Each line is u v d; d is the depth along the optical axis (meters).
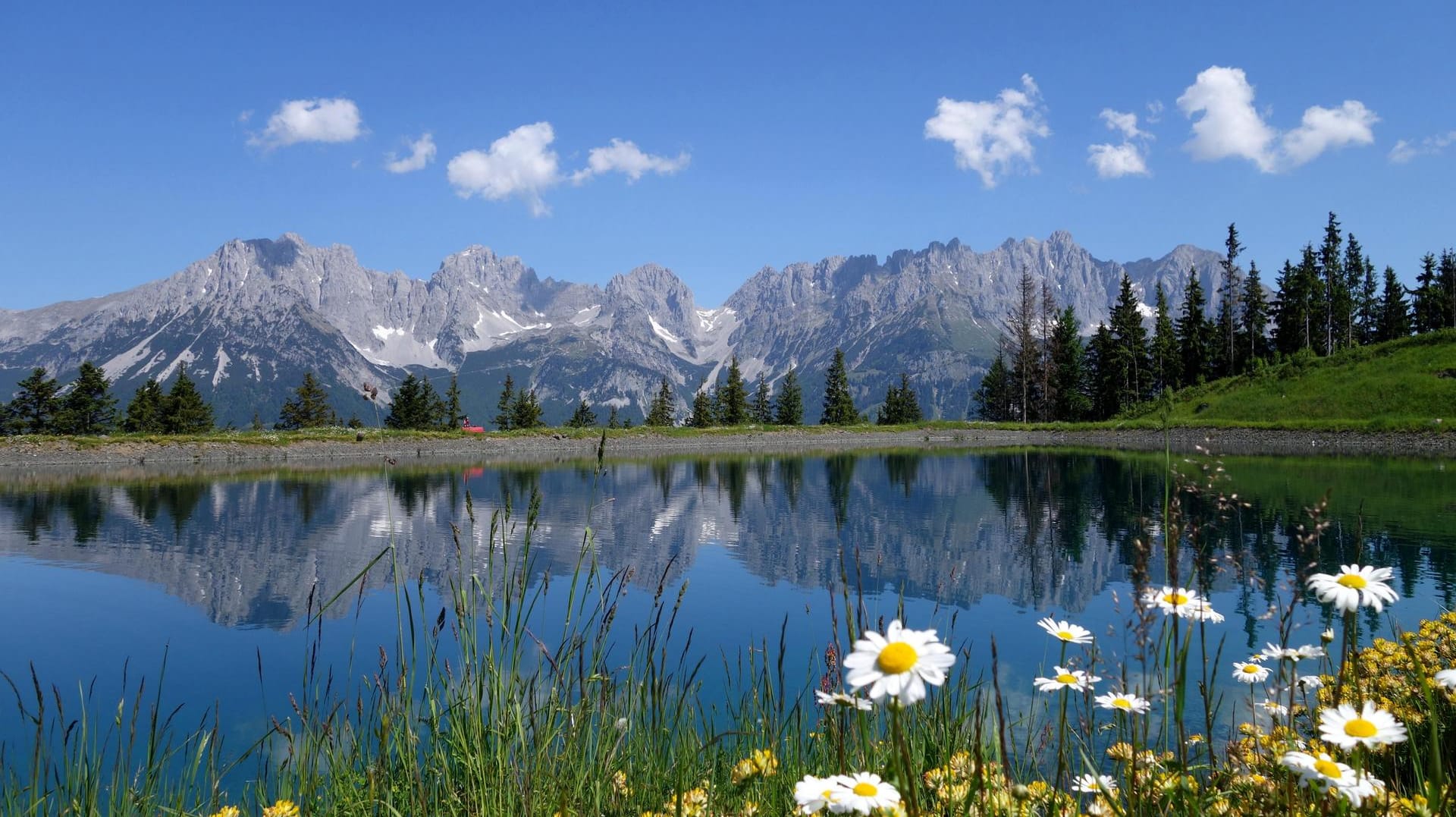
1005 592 14.05
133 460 52.28
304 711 4.07
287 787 4.07
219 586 15.78
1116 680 2.81
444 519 25.08
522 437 67.00
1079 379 93.50
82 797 3.90
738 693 7.64
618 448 68.31
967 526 22.88
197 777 5.93
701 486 36.16
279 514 26.39
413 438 63.34
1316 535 2.36
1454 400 56.34
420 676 4.93
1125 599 12.95
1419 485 28.39
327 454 58.44
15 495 32.66
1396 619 10.30
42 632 12.57
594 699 3.96
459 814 3.65
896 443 75.56
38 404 75.75
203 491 34.25
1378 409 59.41
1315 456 46.22
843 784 1.71
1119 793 2.46
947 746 3.38
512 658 3.62
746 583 15.37
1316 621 9.64
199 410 83.69
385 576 16.05
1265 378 71.75
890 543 20.09
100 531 22.81
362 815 3.78
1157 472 39.31
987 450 64.19
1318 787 1.68
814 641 10.43
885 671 1.48
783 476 41.66
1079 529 21.62
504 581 3.71
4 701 9.09
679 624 11.67
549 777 3.60
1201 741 3.24
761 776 2.98
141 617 13.42
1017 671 8.98
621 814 3.42
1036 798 2.43
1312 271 82.88
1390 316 92.38
